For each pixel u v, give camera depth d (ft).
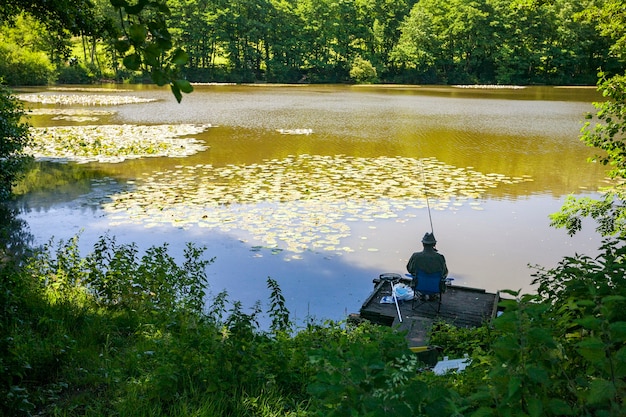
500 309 24.79
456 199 43.98
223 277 28.40
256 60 253.24
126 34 6.41
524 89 208.95
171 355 14.34
